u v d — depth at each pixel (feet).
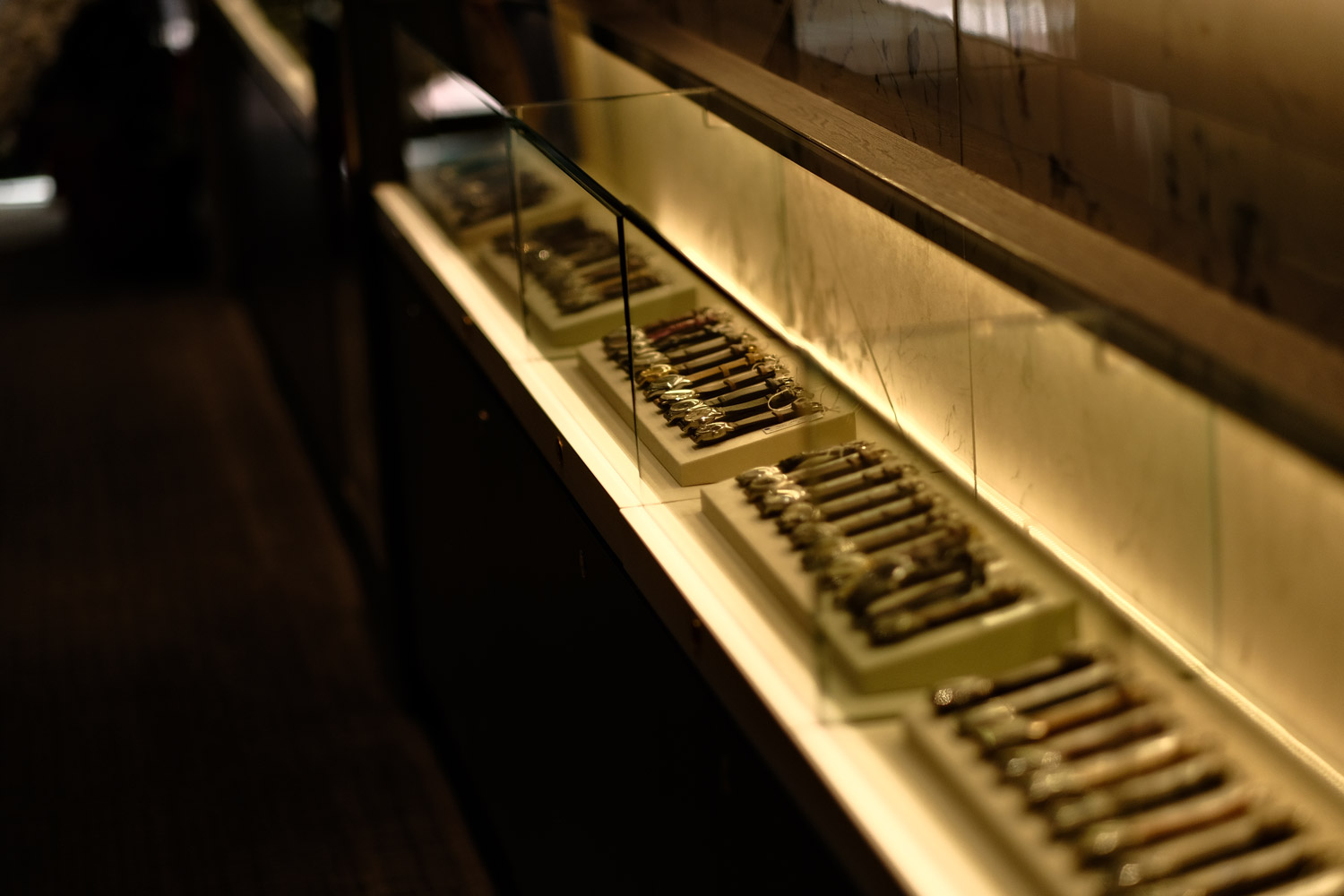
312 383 22.26
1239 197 7.23
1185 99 7.41
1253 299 7.17
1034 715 6.73
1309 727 6.97
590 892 10.13
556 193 9.19
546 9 12.12
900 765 6.81
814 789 6.88
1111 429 6.93
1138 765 6.62
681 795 8.41
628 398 8.74
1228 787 6.58
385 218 14.57
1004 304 7.34
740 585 7.76
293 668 17.47
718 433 8.14
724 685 7.50
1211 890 6.32
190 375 27.73
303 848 13.98
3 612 18.76
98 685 17.04
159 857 13.85
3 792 14.92
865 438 7.22
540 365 9.91
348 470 19.67
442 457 13.58
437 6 13.58
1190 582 6.80
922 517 6.94
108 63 32.83
